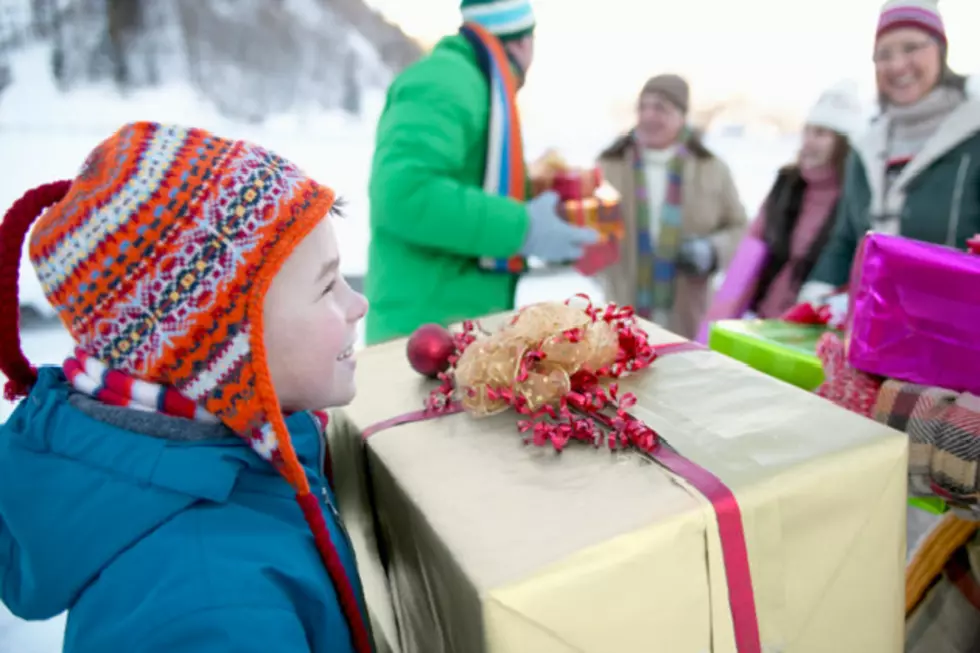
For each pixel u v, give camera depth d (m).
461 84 1.11
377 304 1.20
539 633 0.41
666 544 0.45
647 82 1.55
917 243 0.65
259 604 0.41
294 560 0.46
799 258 1.40
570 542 0.44
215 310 0.44
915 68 1.14
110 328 0.45
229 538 0.44
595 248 1.26
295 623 0.42
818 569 0.52
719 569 0.47
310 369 0.51
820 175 1.36
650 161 1.58
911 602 0.77
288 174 0.47
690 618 0.47
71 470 0.45
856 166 1.26
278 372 0.50
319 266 0.50
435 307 1.17
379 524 0.64
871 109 1.31
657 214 1.59
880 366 0.66
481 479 0.53
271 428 0.45
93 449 0.45
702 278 1.61
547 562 0.42
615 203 1.28
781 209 1.43
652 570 0.45
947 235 1.14
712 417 0.59
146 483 0.45
